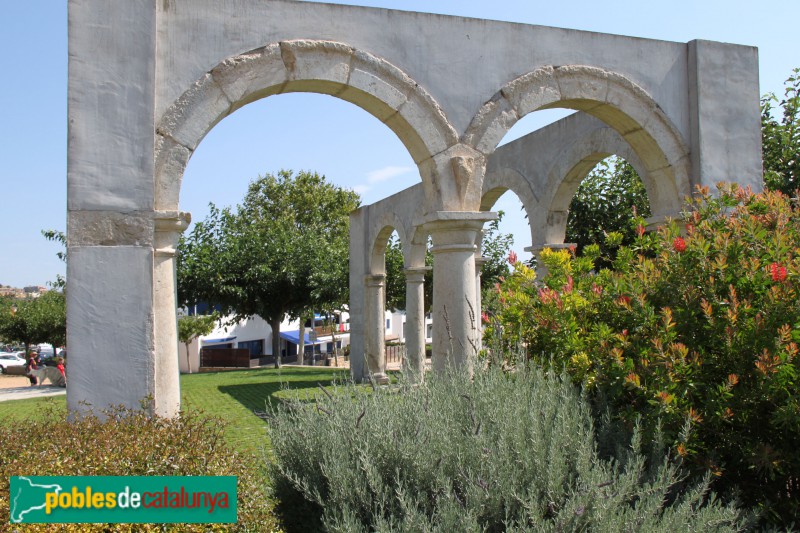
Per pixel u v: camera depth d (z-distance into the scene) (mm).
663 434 3906
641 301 4332
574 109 7387
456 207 6473
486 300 6449
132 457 3166
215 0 5828
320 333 38438
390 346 24734
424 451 3430
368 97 6309
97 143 5387
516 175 10250
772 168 8859
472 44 6613
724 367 4184
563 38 6949
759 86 7711
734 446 4113
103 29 5453
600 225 10648
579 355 4441
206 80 5738
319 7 6133
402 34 6387
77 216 5301
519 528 2898
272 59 5938
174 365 5566
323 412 4117
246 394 11609
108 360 5270
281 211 33375
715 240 4383
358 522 3158
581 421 3779
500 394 3926
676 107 7414
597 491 3010
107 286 5320
